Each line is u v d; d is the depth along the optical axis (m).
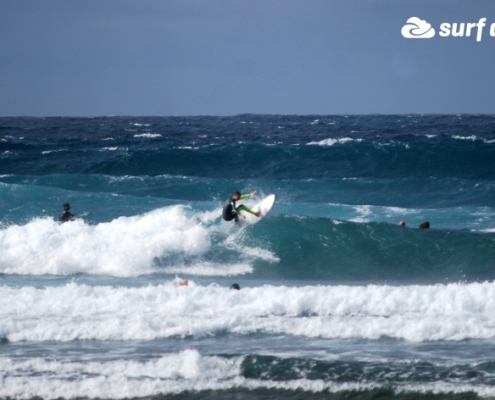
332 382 27.81
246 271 57.91
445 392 26.78
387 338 33.81
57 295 40.56
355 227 65.12
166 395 26.83
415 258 60.19
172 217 67.31
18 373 28.59
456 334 34.28
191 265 58.75
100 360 30.41
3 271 56.06
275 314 37.88
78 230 62.34
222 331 35.09
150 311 38.00
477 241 62.03
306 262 59.84
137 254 58.34
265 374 28.58
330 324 35.75
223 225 67.00
